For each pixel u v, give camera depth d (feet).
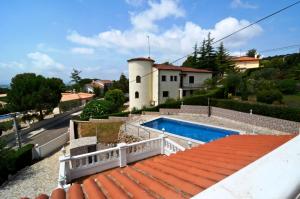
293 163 3.63
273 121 55.26
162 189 11.18
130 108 116.88
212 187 3.43
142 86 112.98
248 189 3.08
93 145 48.01
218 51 173.58
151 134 55.31
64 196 12.21
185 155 18.52
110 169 28.78
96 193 12.67
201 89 113.80
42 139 88.53
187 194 9.97
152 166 16.11
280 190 2.92
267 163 3.85
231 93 92.38
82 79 311.68
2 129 94.07
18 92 109.70
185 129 70.95
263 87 84.48
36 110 116.16
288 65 125.90
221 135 59.77
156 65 117.70
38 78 120.57
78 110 175.42
